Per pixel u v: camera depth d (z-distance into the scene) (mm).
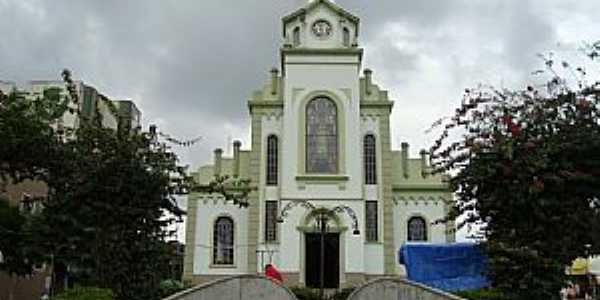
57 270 22750
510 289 16531
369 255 41031
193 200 42375
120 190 18734
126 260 18500
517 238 17031
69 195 19156
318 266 40531
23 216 21297
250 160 42812
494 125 17875
